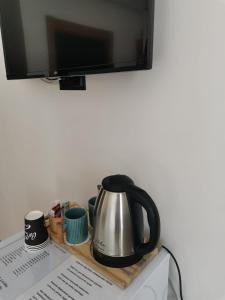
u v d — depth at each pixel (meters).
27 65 0.94
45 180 1.24
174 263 0.84
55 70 0.85
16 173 1.40
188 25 0.65
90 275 0.73
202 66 0.65
